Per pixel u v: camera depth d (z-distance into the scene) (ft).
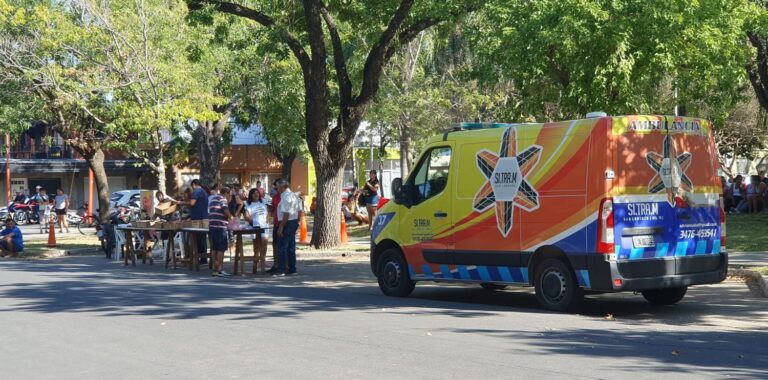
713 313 38.45
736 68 59.06
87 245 93.45
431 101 132.67
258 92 113.50
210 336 33.22
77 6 91.09
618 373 25.20
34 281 56.34
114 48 90.22
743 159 182.70
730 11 58.90
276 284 53.93
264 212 60.75
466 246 42.42
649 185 37.55
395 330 33.94
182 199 75.15
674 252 38.11
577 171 37.42
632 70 55.11
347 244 79.56
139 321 37.58
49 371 27.40
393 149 186.60
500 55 61.26
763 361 26.94
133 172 179.11
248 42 78.64
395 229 46.21
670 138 38.37
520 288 50.67
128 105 90.74
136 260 77.10
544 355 28.14
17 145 175.42
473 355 28.30
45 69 87.30
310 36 72.13
